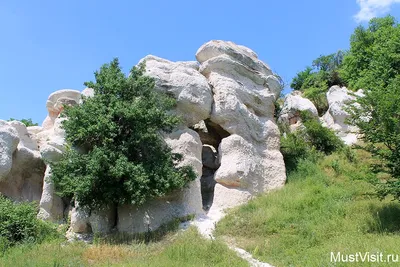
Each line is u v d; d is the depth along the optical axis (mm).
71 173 14242
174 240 12656
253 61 19766
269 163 17734
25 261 10609
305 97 28516
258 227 13023
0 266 10211
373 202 13000
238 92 18234
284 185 17172
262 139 18203
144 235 13727
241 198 15883
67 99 20531
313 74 34406
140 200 13656
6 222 13414
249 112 18188
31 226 13828
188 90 16953
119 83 15406
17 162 17891
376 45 28016
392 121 12094
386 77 23844
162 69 17422
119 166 13609
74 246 12781
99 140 14906
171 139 16453
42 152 16906
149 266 9945
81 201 14062
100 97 15258
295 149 19281
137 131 14609
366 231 11359
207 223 14328
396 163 12055
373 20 33156
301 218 13156
